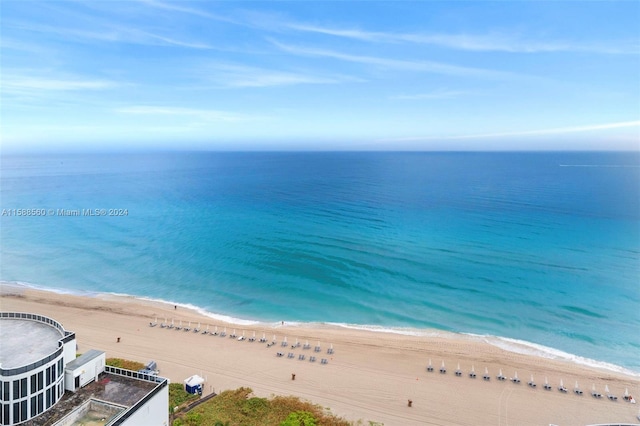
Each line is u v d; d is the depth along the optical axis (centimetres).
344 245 9062
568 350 4903
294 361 4519
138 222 11731
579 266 7612
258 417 3409
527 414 3619
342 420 3428
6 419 2378
